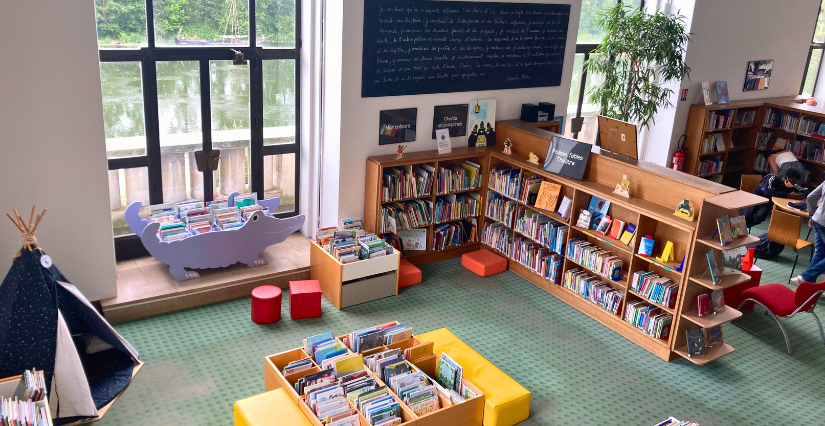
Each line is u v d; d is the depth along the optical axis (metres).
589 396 5.25
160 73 6.32
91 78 5.36
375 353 5.07
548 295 6.97
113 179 6.39
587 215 6.42
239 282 6.46
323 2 6.52
